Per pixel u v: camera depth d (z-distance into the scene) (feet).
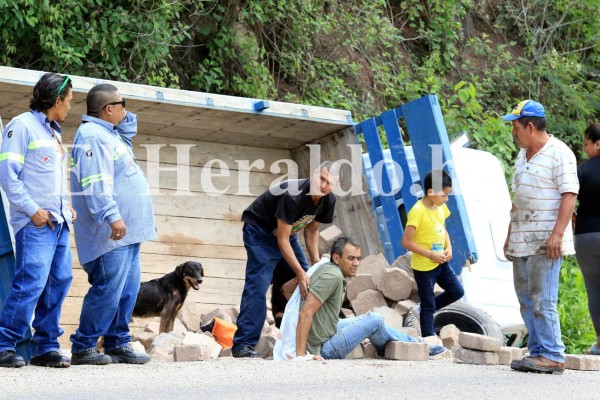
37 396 24.23
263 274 37.42
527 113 32.40
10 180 30.14
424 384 28.35
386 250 50.85
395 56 80.89
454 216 46.19
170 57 63.05
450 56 85.51
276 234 37.29
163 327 46.62
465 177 48.93
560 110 89.35
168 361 36.09
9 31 57.41
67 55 57.31
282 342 36.45
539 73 89.40
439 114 48.57
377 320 37.01
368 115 75.25
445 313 44.75
